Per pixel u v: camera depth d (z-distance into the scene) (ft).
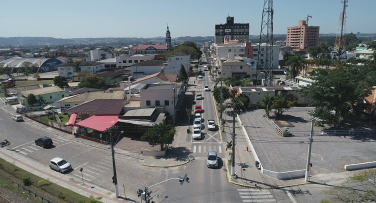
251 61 367.45
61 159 123.85
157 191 101.65
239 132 164.35
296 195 96.48
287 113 197.26
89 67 428.97
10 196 98.43
